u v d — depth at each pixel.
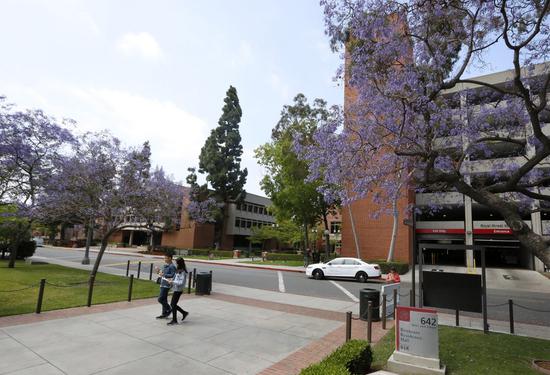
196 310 9.82
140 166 14.42
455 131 10.57
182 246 45.00
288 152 27.64
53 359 5.58
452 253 40.19
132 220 16.33
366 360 5.43
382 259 28.78
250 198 55.69
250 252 42.66
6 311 8.74
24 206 14.84
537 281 21.30
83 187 13.46
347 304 11.79
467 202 28.78
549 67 9.75
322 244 43.53
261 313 9.73
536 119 6.88
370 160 10.71
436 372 5.32
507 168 12.52
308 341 7.11
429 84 8.25
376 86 9.02
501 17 8.17
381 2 8.30
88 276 16.20
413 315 5.73
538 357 6.21
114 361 5.58
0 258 24.81
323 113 26.52
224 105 44.09
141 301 10.79
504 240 27.77
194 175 41.78
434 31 8.74
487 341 7.25
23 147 14.09
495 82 25.47
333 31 8.89
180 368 5.39
